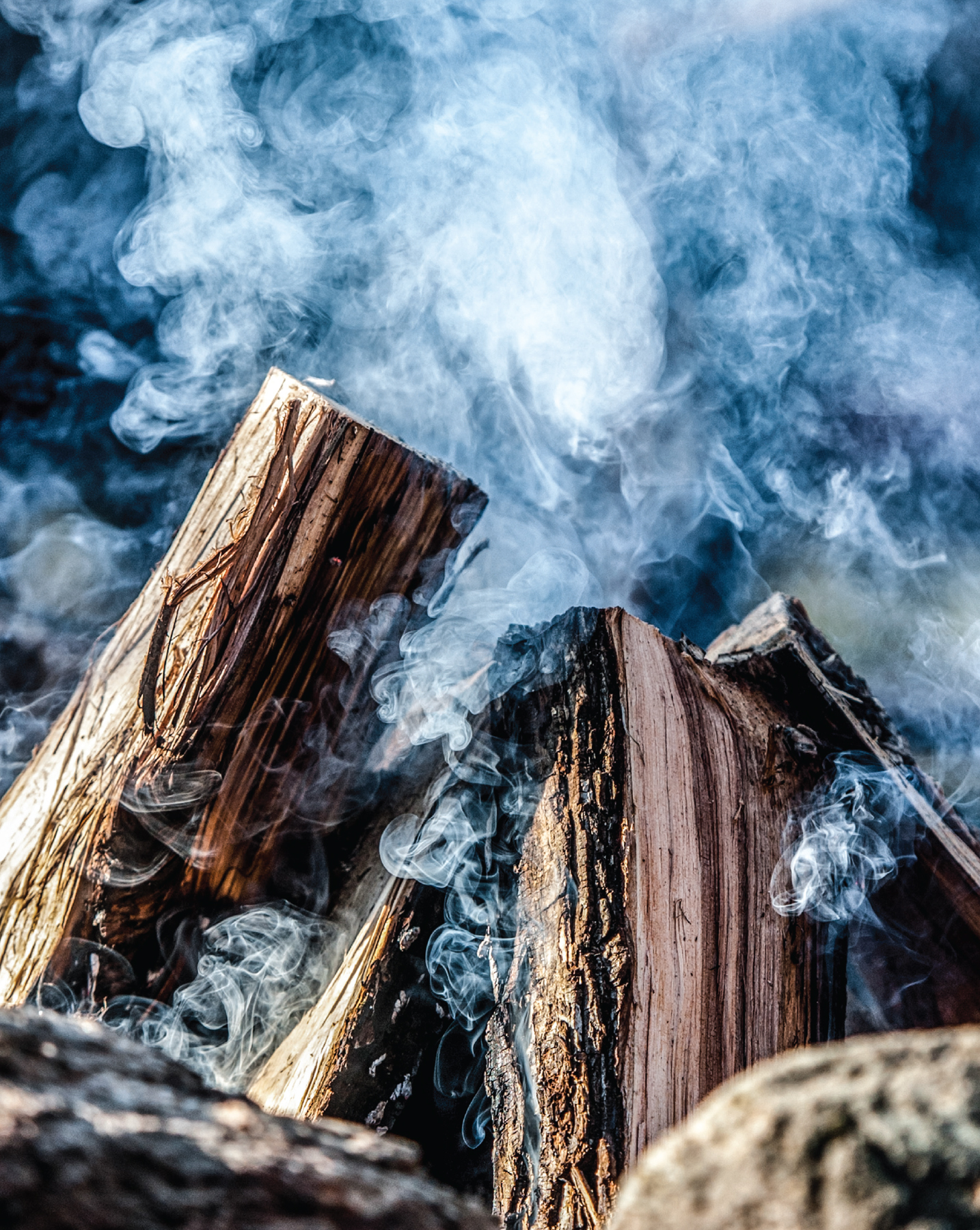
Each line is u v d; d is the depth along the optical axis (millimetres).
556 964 1338
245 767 1386
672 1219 946
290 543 1370
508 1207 1321
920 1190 887
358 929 1398
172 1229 911
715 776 1388
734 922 1365
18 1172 882
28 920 1383
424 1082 1378
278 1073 1374
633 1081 1315
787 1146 942
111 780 1382
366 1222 1003
